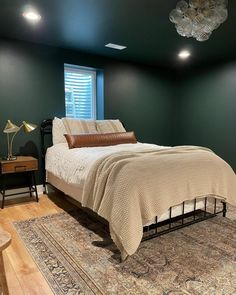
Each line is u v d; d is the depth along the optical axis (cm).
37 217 278
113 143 361
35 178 362
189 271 176
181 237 229
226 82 455
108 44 361
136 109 486
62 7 241
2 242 119
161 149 268
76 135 336
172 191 210
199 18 206
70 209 303
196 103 511
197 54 418
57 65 378
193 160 237
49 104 375
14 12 252
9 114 342
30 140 362
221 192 249
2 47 330
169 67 521
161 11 251
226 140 464
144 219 194
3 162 301
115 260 191
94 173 224
